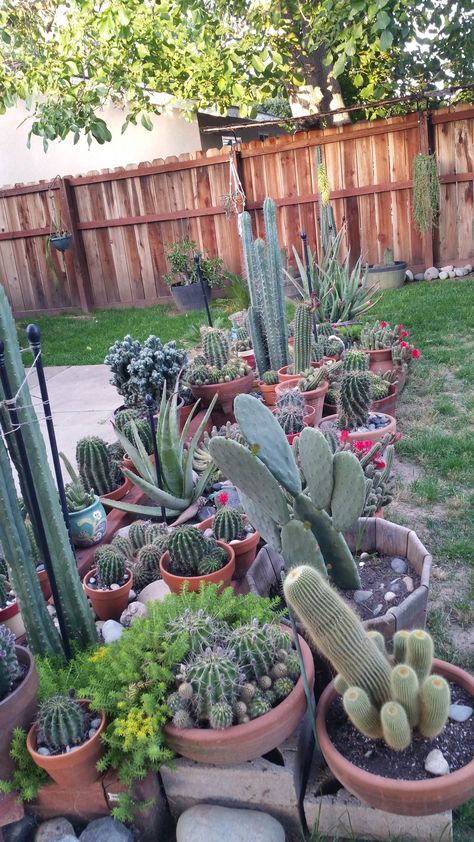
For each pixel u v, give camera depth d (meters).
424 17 8.28
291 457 2.13
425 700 1.62
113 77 8.66
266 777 1.82
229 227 9.99
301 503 2.14
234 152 9.58
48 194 10.41
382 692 1.70
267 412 2.12
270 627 1.98
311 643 2.10
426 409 4.79
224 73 9.05
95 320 9.82
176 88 9.99
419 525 3.34
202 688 1.78
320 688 2.17
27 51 8.50
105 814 1.91
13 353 1.97
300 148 9.48
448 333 6.50
